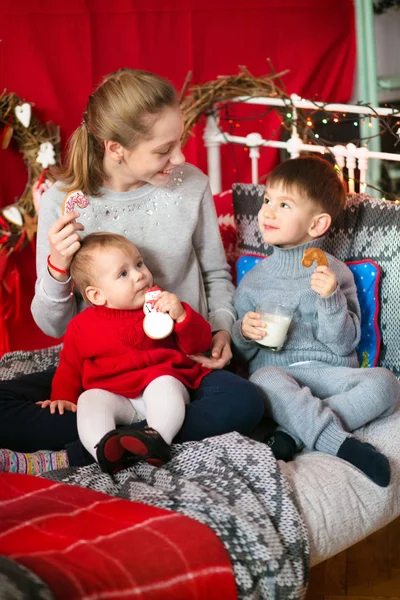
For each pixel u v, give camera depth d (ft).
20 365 7.09
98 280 5.98
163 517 4.57
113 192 6.50
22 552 4.07
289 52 10.07
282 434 6.01
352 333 6.55
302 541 4.91
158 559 4.18
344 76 10.23
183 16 9.76
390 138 9.41
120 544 4.24
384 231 7.05
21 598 3.59
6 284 9.75
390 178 9.50
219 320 6.84
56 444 5.89
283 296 6.79
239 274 7.59
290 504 5.05
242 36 9.96
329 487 5.38
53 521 4.47
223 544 4.52
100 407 5.69
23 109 9.25
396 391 6.25
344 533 5.29
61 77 9.57
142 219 6.59
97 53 9.62
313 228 6.84
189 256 6.88
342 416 6.07
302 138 8.87
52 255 6.09
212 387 5.95
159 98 5.92
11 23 9.28
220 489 5.06
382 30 9.91
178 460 5.38
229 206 8.36
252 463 5.27
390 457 5.83
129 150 6.08
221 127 10.01
